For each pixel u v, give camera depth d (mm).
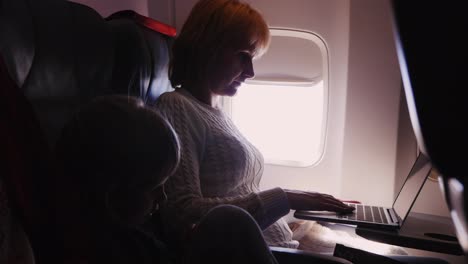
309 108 1791
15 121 601
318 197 1264
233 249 781
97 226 679
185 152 1099
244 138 1387
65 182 646
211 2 1277
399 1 318
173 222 1021
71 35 1000
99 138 674
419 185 1221
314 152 1819
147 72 1296
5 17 789
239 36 1251
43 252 610
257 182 1411
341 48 1697
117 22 1265
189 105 1208
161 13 1868
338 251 1044
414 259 1146
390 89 1633
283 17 1733
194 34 1263
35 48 871
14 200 570
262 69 1809
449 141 312
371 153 1695
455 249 1079
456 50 299
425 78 313
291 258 1062
